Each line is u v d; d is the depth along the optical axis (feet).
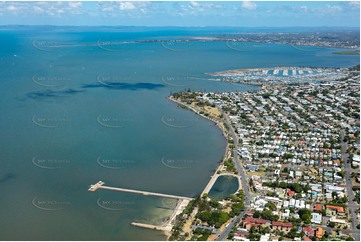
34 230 552.00
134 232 547.08
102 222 572.92
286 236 536.01
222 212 577.43
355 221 579.48
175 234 533.96
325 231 549.54
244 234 537.65
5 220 575.79
